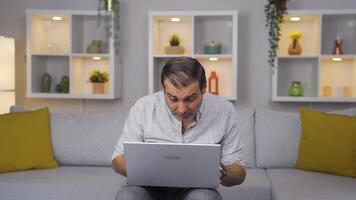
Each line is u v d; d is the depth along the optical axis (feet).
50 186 6.88
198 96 4.58
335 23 10.98
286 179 7.17
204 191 4.46
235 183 5.06
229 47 11.32
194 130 5.19
